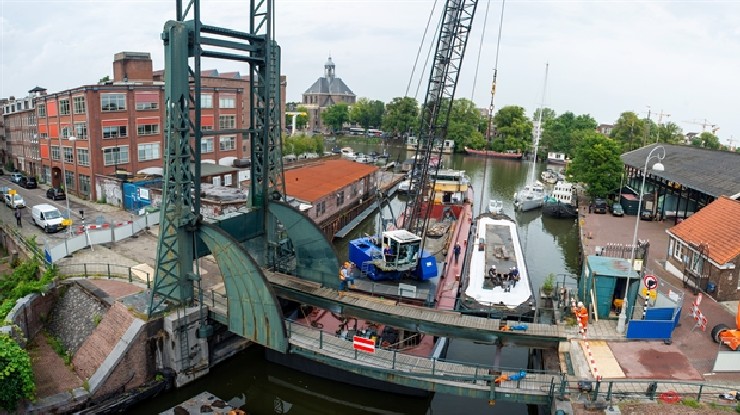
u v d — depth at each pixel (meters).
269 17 26.50
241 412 22.55
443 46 39.34
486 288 30.16
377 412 25.09
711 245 31.14
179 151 23.56
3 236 42.94
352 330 26.34
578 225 58.31
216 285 29.14
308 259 28.56
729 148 131.88
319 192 49.38
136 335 23.11
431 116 41.22
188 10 23.17
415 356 22.98
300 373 26.48
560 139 136.50
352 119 174.62
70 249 33.81
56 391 21.91
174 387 24.44
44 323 27.73
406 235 31.02
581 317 23.83
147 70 62.47
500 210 63.41
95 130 52.44
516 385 20.80
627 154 74.38
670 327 23.73
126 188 50.47
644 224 54.28
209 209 40.00
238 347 27.47
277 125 28.61
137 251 35.12
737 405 18.62
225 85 73.19
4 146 81.56
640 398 19.39
